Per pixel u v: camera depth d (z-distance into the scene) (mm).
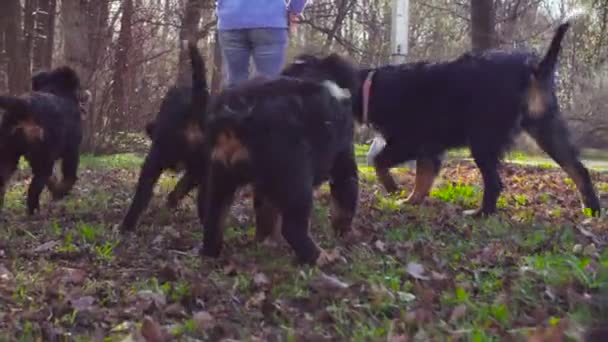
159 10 12305
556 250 4555
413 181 7133
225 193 4359
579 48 17078
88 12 10648
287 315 3754
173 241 4793
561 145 5695
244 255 4492
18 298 3887
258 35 5977
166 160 4961
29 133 5312
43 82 5828
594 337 3412
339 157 4680
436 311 3770
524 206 6062
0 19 13008
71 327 3676
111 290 4008
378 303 3801
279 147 4082
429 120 5754
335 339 3535
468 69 5656
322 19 17406
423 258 4457
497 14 15859
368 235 4945
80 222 5203
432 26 20766
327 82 4500
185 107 4840
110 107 11477
